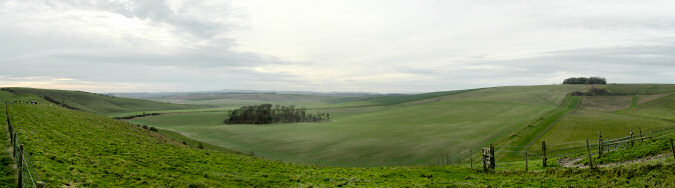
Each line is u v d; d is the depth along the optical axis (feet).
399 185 97.66
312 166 143.84
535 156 206.69
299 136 414.00
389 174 117.39
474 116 485.15
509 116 447.83
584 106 512.63
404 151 292.61
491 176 105.19
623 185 74.54
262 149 342.23
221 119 626.64
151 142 163.84
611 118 366.63
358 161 272.31
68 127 152.25
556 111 456.04
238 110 626.64
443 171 119.03
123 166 93.40
